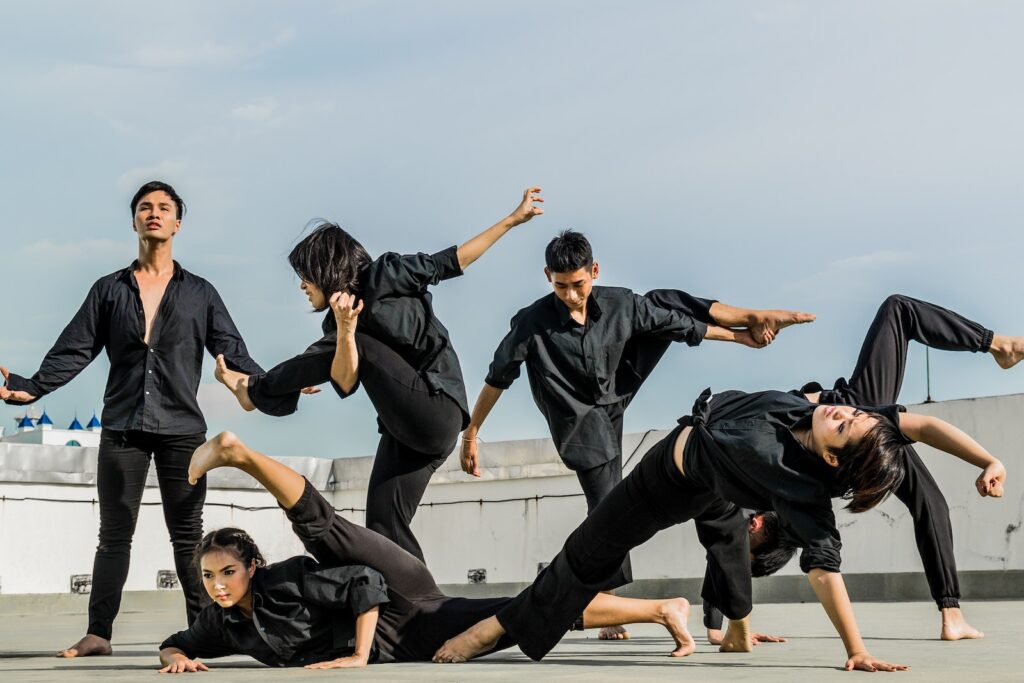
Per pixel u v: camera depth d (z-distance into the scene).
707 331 4.68
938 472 7.87
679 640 3.55
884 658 3.21
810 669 2.91
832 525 2.92
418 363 4.05
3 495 8.64
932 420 2.88
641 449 8.80
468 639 3.34
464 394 4.15
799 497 2.89
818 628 5.14
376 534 3.34
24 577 8.69
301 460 10.08
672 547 8.84
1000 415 7.65
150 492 9.25
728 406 3.10
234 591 3.20
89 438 15.28
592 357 4.56
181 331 4.45
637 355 4.69
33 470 8.78
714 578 3.66
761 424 2.96
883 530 8.04
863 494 2.85
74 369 4.41
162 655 3.32
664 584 8.85
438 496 9.94
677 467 3.14
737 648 3.71
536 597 3.31
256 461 3.14
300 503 3.18
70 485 8.97
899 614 5.99
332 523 3.24
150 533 9.23
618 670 2.95
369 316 3.97
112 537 4.37
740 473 2.97
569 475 9.29
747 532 3.66
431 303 4.09
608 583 3.80
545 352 4.61
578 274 4.41
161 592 9.23
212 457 3.11
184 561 4.44
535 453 9.46
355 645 3.25
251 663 3.57
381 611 3.38
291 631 3.24
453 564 9.80
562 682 2.57
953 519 7.79
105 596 4.31
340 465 10.15
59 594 8.84
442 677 2.75
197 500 4.46
